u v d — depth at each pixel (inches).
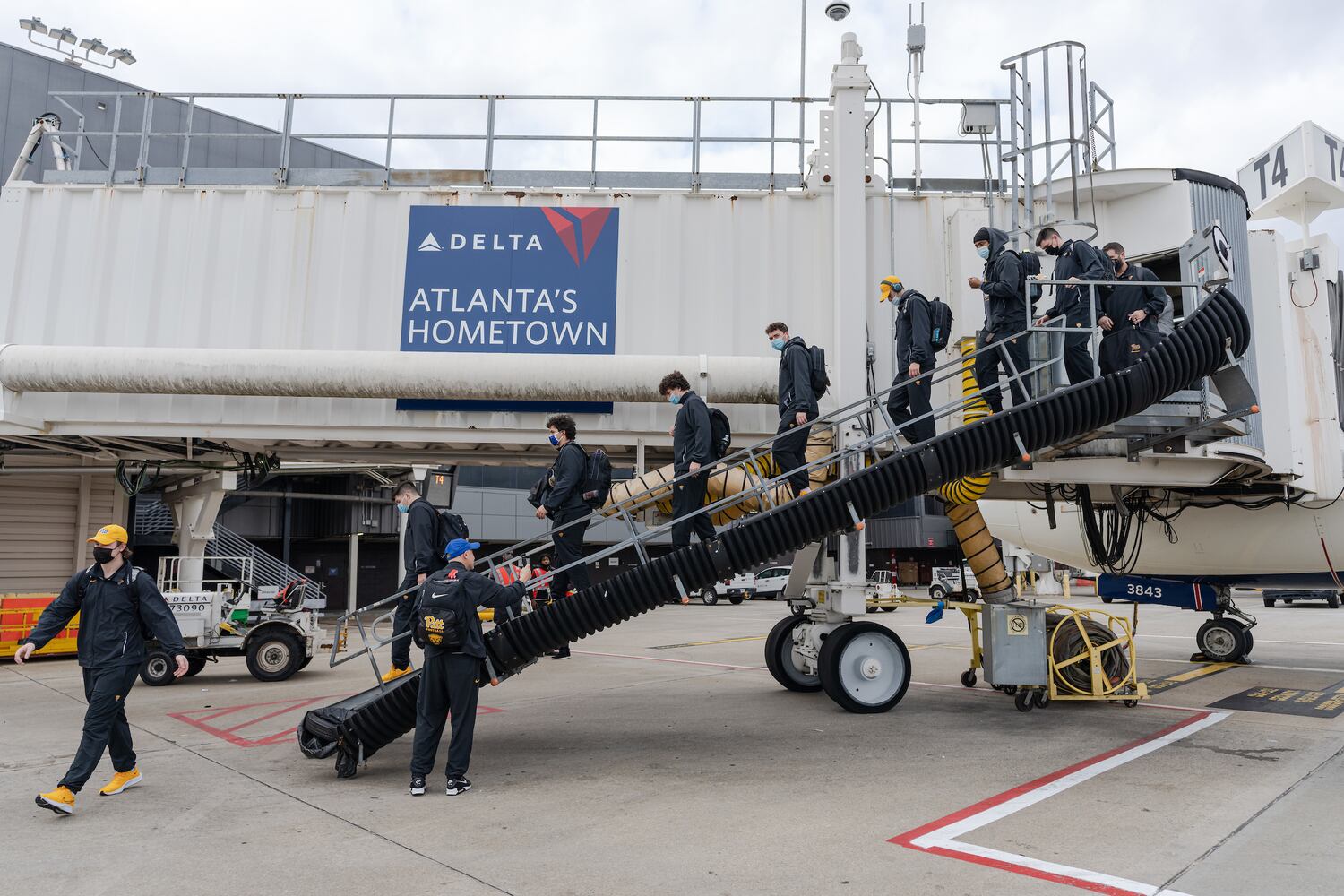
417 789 205.6
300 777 226.8
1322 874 147.9
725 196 343.6
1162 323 292.5
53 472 474.6
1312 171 411.5
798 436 282.7
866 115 347.3
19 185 348.5
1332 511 425.4
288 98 356.2
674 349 336.5
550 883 146.5
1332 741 261.1
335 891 143.2
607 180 352.2
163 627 199.6
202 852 163.5
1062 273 269.4
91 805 198.8
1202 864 153.7
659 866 154.3
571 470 265.7
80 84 804.6
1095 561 494.9
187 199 348.2
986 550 329.7
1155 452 306.7
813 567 350.6
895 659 317.1
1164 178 323.0
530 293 339.6
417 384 322.0
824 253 339.9
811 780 216.8
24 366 320.8
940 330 283.7
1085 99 320.8
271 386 323.6
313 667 506.3
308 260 343.3
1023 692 315.0
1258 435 342.0
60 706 348.5
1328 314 409.4
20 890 143.6
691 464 263.4
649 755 248.1
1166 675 420.8
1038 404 251.6
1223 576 475.5
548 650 244.8
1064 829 174.9
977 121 341.7
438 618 205.6
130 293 343.3
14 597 513.7
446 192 345.1
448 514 286.0
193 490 559.5
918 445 256.7
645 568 247.6
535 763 239.6
